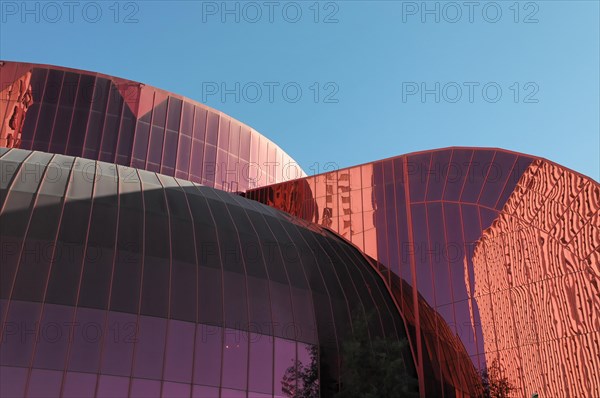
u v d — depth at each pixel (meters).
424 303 34.44
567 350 28.58
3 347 21.39
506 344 31.20
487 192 35.19
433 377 32.53
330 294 31.36
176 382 23.83
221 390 24.75
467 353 32.25
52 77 42.56
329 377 28.25
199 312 25.78
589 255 28.67
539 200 32.38
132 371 23.11
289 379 26.95
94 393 22.08
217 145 48.69
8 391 20.84
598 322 27.50
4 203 24.77
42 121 41.22
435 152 38.25
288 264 31.12
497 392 30.56
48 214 25.22
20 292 22.55
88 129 42.22
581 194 29.88
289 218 36.81
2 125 40.19
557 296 29.78
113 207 27.31
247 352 26.20
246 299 27.59
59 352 22.11
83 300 23.39
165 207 29.30
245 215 32.97
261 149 53.06
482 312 32.66
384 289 35.56
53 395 21.41
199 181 46.47
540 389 29.22
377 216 38.31
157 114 45.56
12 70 41.88
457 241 35.06
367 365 27.03
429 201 36.94
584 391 27.44
